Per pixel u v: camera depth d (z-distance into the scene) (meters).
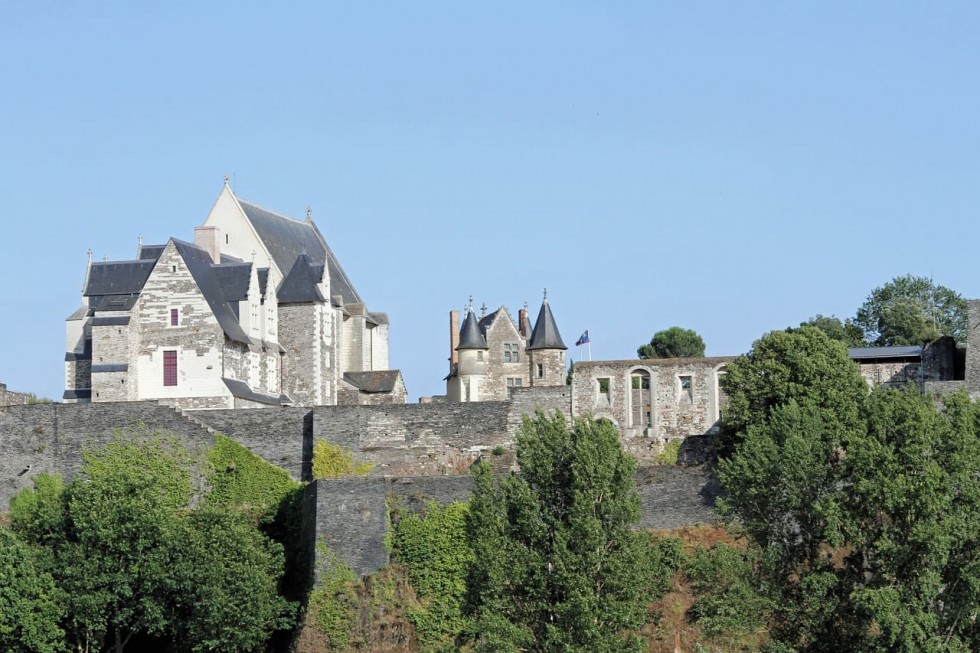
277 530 128.88
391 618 114.50
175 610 116.38
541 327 174.38
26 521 125.00
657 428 140.25
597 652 98.88
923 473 103.38
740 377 126.44
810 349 126.06
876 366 141.75
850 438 106.00
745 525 106.06
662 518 118.56
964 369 142.62
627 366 140.62
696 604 109.12
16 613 112.62
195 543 116.88
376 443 133.50
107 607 115.50
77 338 155.00
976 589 98.31
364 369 174.38
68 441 133.12
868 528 103.50
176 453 131.62
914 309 189.12
